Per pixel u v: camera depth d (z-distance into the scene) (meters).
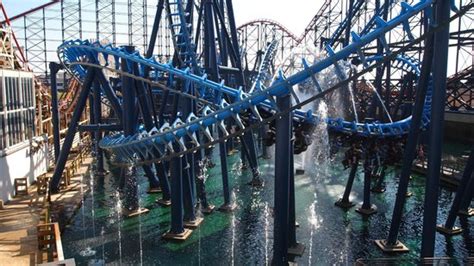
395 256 18.12
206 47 29.30
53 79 30.12
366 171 23.52
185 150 19.06
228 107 17.22
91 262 17.41
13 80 25.47
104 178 32.25
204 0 26.11
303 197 27.14
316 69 15.39
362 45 14.95
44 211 20.97
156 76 25.88
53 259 15.95
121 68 23.28
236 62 30.73
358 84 48.16
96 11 60.62
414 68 31.39
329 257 17.94
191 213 22.08
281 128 16.02
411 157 17.98
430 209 15.59
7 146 24.27
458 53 44.44
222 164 24.75
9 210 22.31
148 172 28.66
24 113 27.38
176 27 27.73
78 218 23.02
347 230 21.16
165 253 18.44
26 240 17.88
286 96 15.97
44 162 31.36
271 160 40.03
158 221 22.67
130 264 17.33
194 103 23.50
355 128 21.22
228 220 22.84
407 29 15.02
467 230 21.31
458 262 11.73
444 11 14.35
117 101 27.06
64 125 43.84
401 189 18.39
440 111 14.95
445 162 32.75
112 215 23.58
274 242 16.55
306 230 21.16
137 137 21.17
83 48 24.56
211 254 18.33
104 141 25.55
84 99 26.75
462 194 20.36
